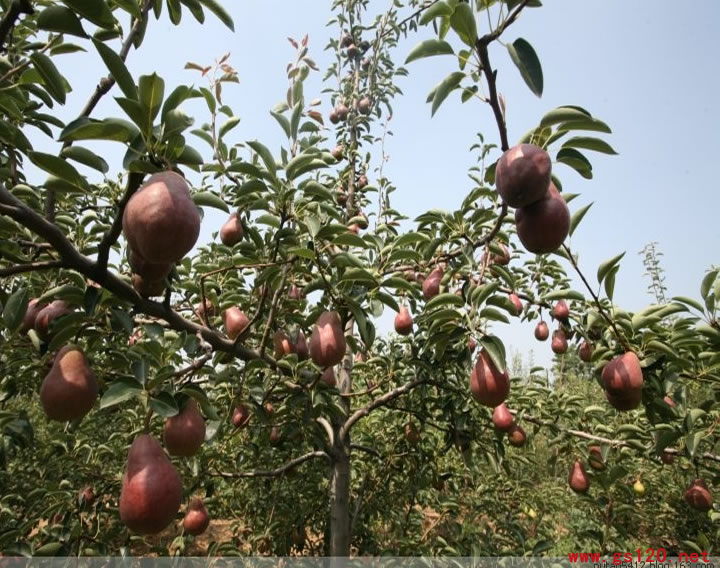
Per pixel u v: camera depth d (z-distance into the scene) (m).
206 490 4.15
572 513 5.71
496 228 2.26
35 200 2.49
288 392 3.49
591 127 1.93
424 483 4.21
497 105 1.76
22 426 2.84
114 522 4.08
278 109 3.35
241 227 2.78
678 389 2.74
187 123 1.48
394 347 4.55
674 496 5.08
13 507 4.25
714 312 2.62
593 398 7.00
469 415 3.65
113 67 1.44
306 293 2.74
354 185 5.68
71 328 2.02
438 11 1.80
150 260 1.47
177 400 1.94
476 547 3.31
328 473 4.49
